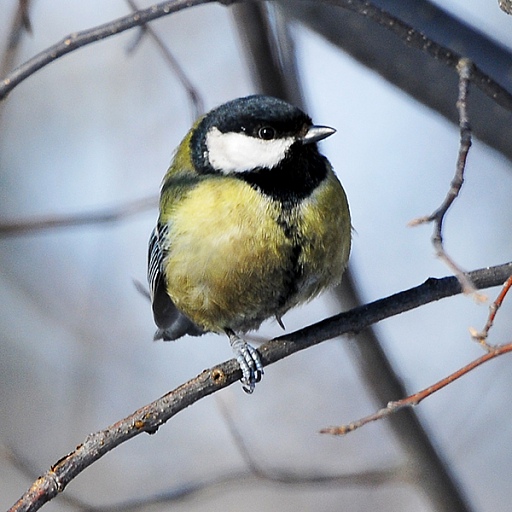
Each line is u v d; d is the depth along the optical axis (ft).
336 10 31.19
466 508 32.83
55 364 50.16
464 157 20.51
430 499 32.63
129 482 47.16
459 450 44.14
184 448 48.96
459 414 44.91
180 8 22.90
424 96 31.55
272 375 49.32
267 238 28.35
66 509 45.37
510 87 29.01
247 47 31.94
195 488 31.91
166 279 30.68
